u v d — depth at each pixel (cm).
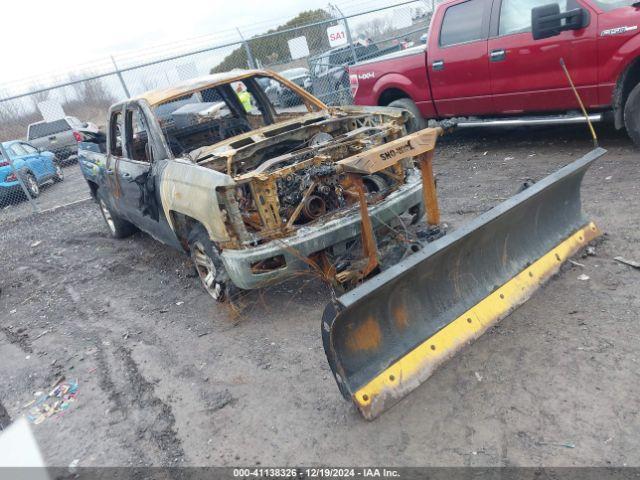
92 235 844
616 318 333
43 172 1408
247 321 437
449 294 329
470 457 259
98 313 529
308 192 390
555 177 354
